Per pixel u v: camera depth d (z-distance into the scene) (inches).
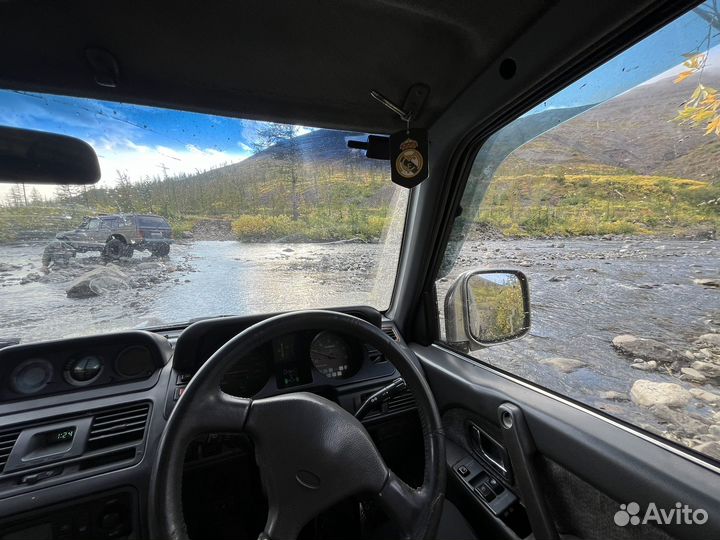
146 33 37.3
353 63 44.1
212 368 30.5
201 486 46.9
